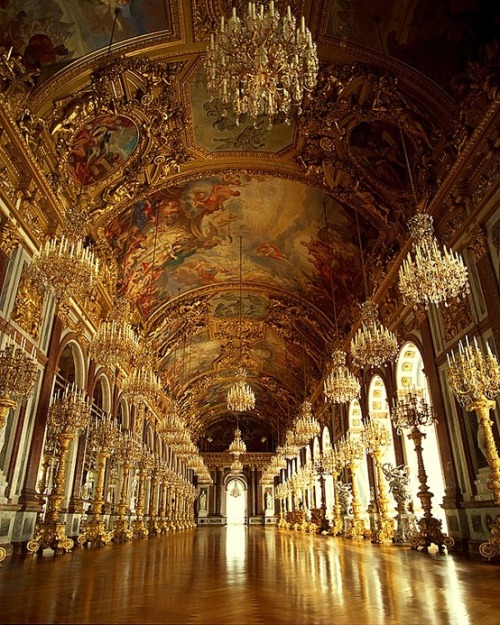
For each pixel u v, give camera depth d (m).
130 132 13.35
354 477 17.36
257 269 22.78
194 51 11.75
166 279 22.17
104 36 10.80
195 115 13.63
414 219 8.93
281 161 15.42
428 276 8.25
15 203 10.18
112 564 7.58
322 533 22.89
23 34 9.66
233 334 29.66
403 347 14.62
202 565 7.42
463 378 8.29
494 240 9.69
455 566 7.13
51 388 11.98
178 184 15.96
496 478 7.67
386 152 13.16
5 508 9.38
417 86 11.08
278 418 45.22
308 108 13.09
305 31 6.40
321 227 17.95
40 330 11.59
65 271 8.43
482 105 9.61
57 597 4.39
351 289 19.38
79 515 13.75
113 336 11.88
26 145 9.81
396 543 13.04
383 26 10.55
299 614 3.66
